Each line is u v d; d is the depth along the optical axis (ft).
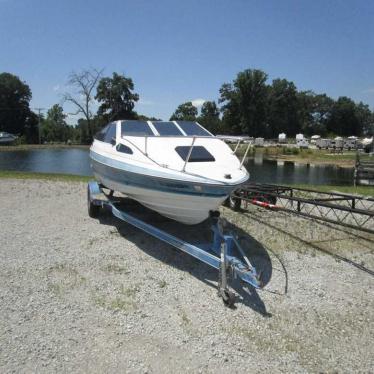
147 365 11.65
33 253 20.07
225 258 15.47
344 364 12.06
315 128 417.28
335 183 81.71
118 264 18.99
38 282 16.72
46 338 12.75
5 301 14.99
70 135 298.97
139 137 21.81
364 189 46.65
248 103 303.48
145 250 20.98
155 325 13.76
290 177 94.94
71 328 13.37
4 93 271.69
